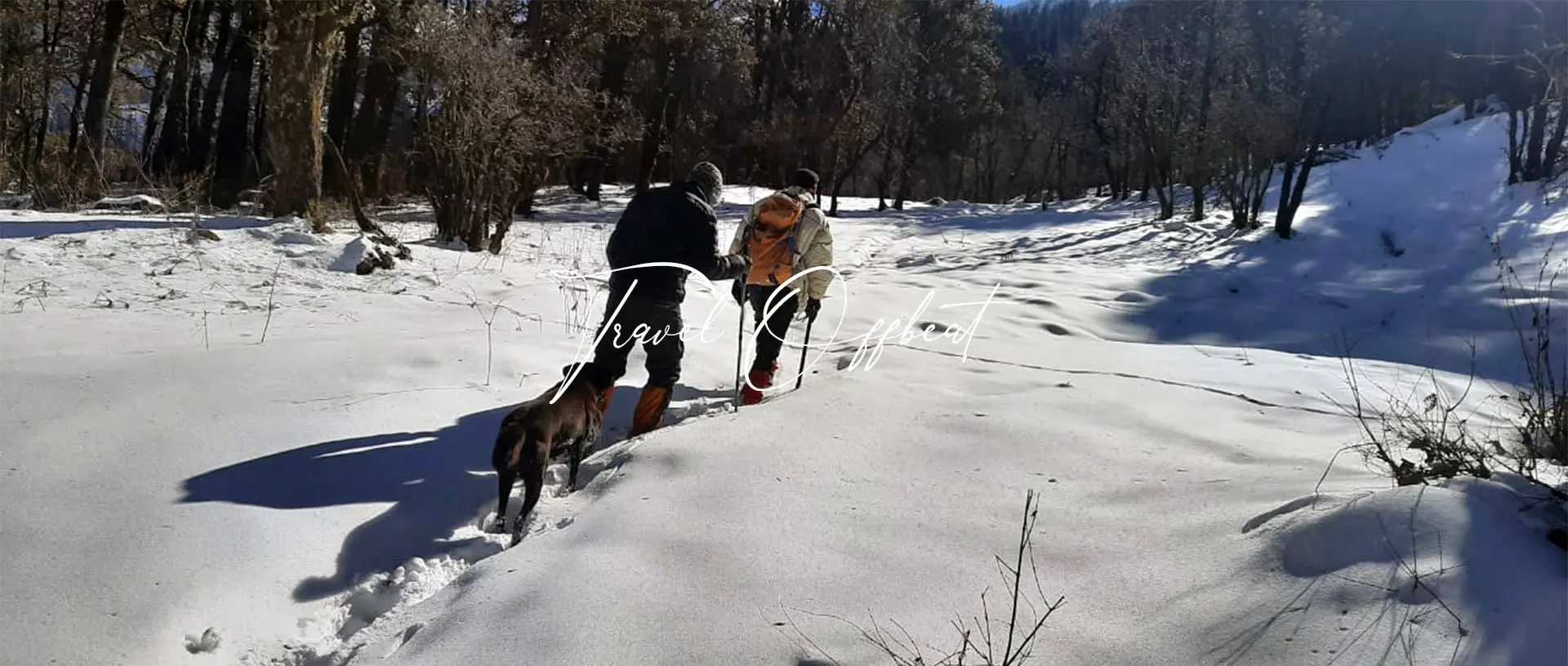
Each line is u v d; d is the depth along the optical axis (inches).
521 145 452.1
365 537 147.0
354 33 800.3
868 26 1230.3
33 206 545.0
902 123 1248.8
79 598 119.3
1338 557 116.0
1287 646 103.9
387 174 851.4
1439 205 753.6
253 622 124.4
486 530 157.8
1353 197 840.9
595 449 200.7
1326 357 322.0
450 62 453.7
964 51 1315.2
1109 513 146.0
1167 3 1129.4
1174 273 593.9
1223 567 122.9
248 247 340.8
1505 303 465.1
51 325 231.6
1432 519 115.1
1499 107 1147.3
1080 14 3122.5
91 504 139.8
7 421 163.2
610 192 1205.7
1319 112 740.7
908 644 111.7
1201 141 845.8
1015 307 446.0
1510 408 237.0
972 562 131.8
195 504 143.8
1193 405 218.4
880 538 139.5
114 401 177.8
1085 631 113.6
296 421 179.2
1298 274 593.0
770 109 1374.3
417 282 331.6
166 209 508.4
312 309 277.3
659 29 1026.1
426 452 175.5
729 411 213.8
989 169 1914.4
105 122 767.1
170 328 240.1
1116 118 1078.4
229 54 1049.5
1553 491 122.1
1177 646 109.0
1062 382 241.1
